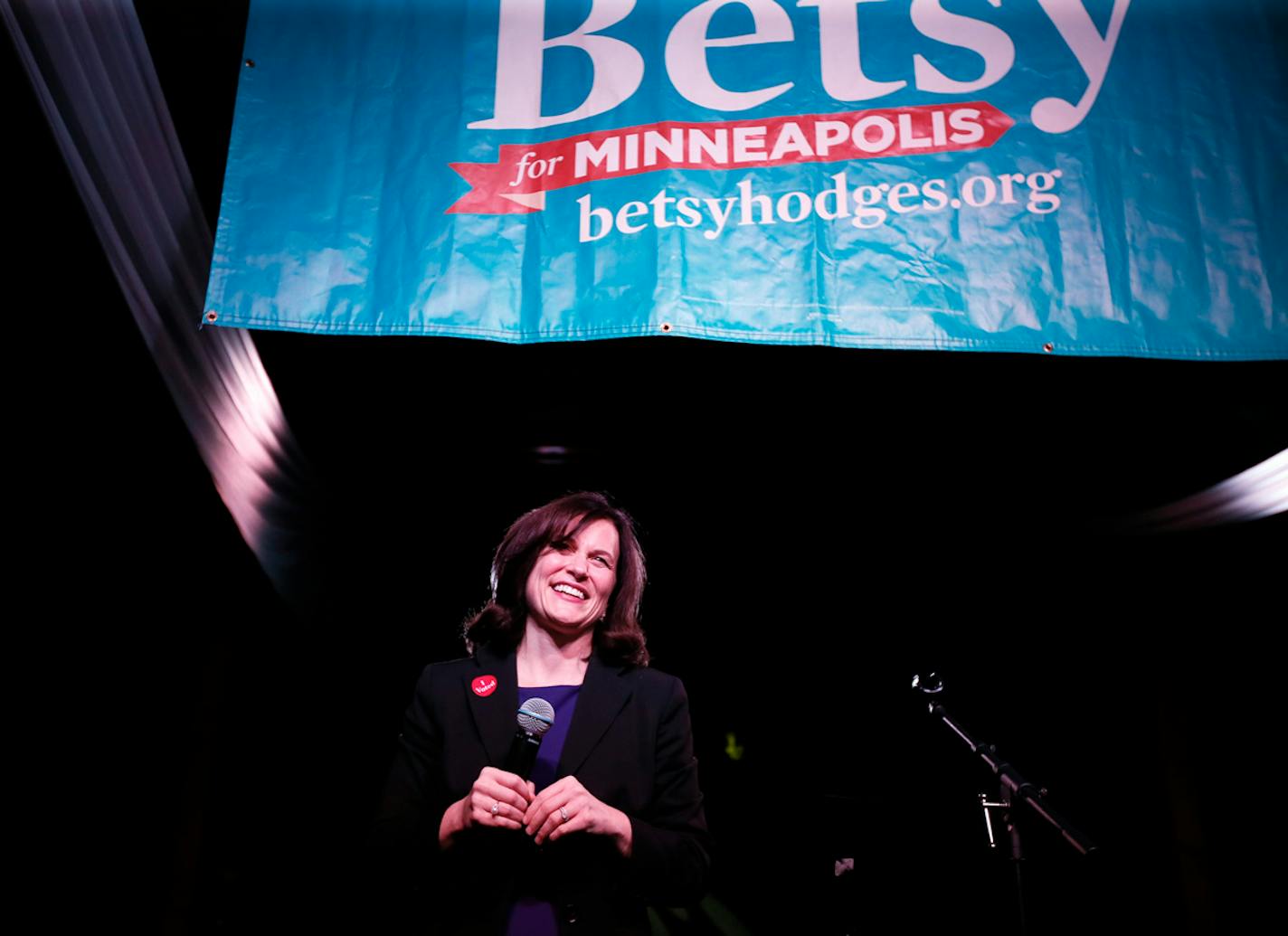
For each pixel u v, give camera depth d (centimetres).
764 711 598
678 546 643
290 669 558
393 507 597
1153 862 525
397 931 167
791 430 582
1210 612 546
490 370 531
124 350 280
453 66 214
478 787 145
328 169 204
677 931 502
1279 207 197
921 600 622
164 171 243
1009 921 448
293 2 218
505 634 178
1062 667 591
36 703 373
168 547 415
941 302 191
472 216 201
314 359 486
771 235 196
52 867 383
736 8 216
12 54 180
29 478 333
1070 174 199
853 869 445
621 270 195
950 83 207
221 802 467
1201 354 187
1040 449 558
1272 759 505
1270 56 208
